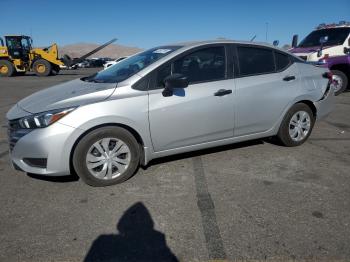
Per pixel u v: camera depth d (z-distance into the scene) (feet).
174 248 9.25
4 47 81.51
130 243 9.49
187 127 13.89
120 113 12.46
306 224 10.32
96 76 15.70
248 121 15.43
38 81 65.77
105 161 12.75
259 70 15.75
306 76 17.08
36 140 11.76
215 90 14.26
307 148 17.39
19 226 10.32
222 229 10.11
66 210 11.27
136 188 12.85
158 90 13.25
